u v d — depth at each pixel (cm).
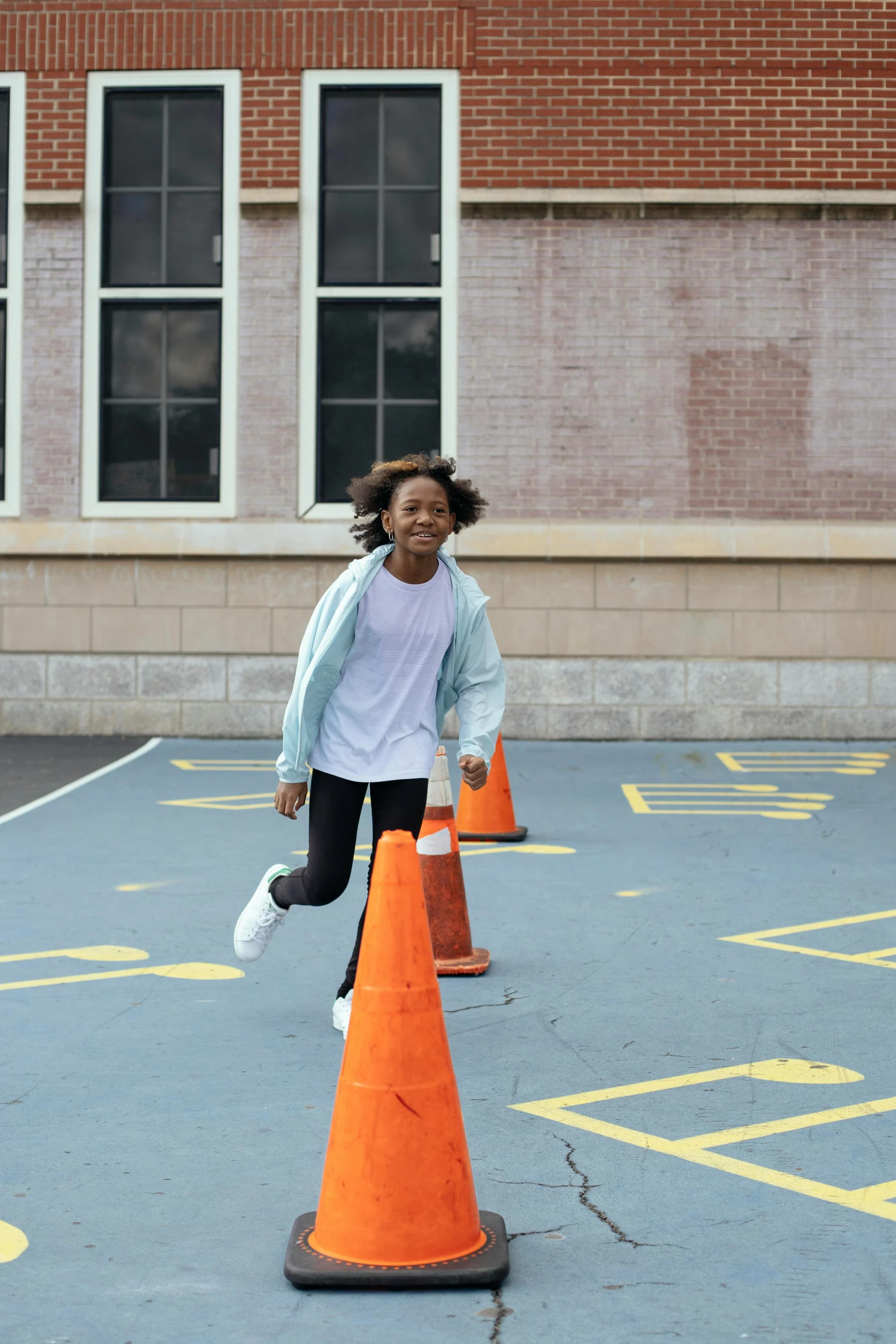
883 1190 318
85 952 554
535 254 1300
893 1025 452
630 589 1300
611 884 687
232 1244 293
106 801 956
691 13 1297
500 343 1302
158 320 1329
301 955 551
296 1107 375
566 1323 257
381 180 1319
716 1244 290
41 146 1321
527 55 1301
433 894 524
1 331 1337
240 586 1312
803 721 1302
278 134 1310
